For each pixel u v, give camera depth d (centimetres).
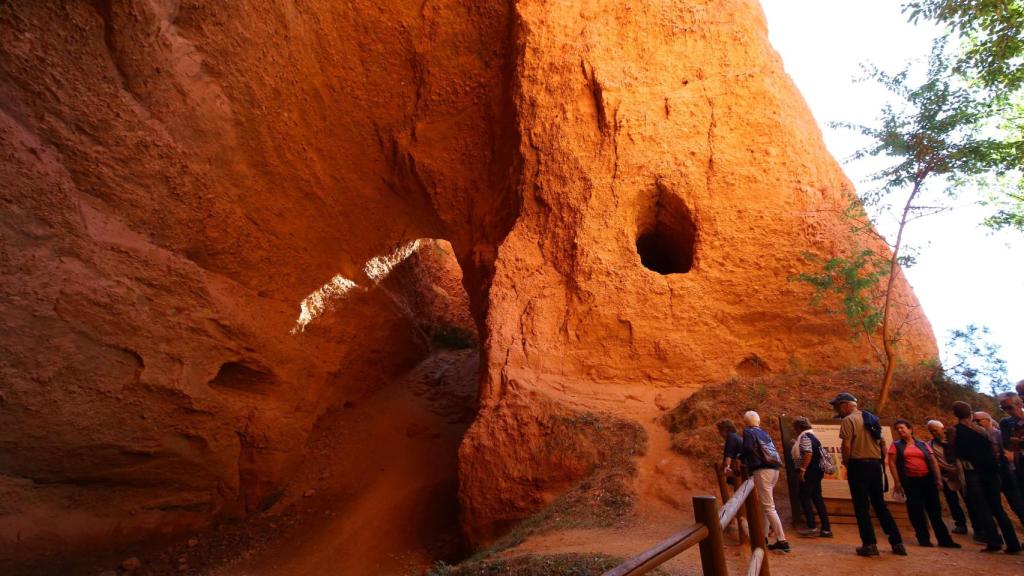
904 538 702
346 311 1673
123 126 1131
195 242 1290
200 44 1251
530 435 1003
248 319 1367
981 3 920
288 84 1421
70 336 1041
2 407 967
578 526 820
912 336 1140
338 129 1555
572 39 1354
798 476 732
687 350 1107
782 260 1160
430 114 1553
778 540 636
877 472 627
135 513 1214
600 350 1127
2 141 972
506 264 1238
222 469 1331
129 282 1127
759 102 1255
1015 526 727
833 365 1091
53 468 1062
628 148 1245
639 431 976
